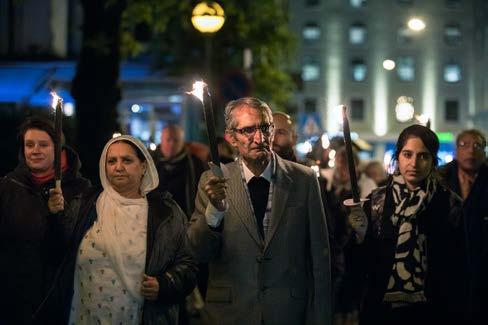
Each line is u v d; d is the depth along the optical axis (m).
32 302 6.86
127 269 6.19
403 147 6.82
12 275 6.90
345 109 6.48
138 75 35.00
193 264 6.46
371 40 78.31
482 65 77.88
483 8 77.69
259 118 6.29
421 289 6.68
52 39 35.84
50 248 6.29
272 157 6.46
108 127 19.16
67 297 6.27
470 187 9.92
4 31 35.72
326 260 6.35
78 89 19.19
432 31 78.75
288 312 6.24
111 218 6.25
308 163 10.55
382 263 6.79
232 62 32.66
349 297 7.58
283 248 6.27
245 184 6.37
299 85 36.75
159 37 34.97
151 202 6.42
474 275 9.63
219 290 6.27
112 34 19.23
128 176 6.33
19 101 29.97
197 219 6.18
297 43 34.31
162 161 12.02
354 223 6.61
